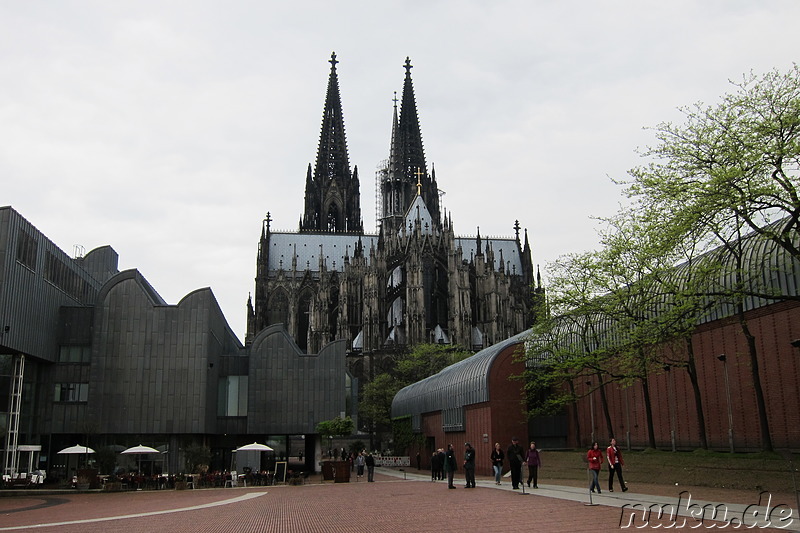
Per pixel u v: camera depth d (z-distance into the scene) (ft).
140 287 235.40
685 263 163.12
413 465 286.05
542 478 158.20
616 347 158.81
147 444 231.30
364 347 451.94
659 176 123.03
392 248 492.13
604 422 195.93
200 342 233.55
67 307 234.99
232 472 186.91
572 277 172.86
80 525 86.02
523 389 191.21
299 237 571.28
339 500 115.65
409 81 626.23
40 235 217.56
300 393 257.34
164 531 76.64
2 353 205.26
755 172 109.19
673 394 165.17
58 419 227.40
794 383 127.24
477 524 70.85
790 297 110.32
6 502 141.79
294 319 525.34
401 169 608.60
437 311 481.46
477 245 493.36
